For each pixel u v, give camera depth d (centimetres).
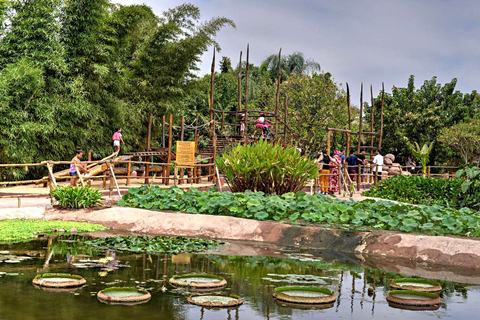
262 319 374
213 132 1544
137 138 1973
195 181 1477
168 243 693
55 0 1493
